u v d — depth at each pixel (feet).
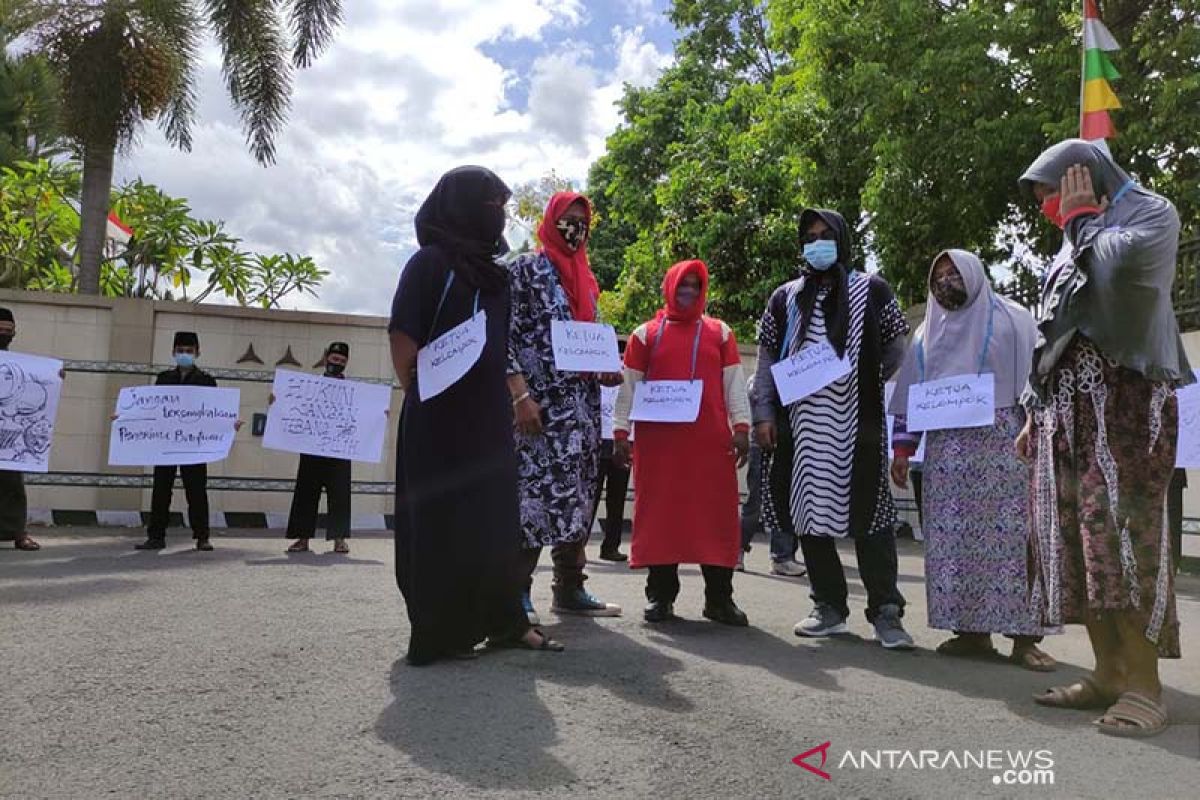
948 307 14.10
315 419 24.61
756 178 53.83
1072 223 10.52
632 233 97.50
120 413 24.43
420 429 11.96
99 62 39.06
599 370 14.62
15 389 23.94
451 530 11.74
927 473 14.05
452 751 8.59
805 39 42.11
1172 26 34.45
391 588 17.69
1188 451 24.57
